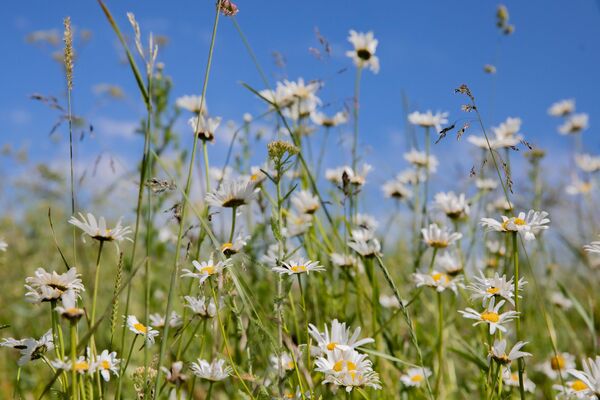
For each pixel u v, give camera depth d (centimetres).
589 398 52
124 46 49
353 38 96
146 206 89
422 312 100
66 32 56
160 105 93
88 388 49
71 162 57
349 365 52
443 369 78
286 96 93
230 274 58
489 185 98
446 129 55
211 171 88
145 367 52
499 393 56
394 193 100
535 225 56
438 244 76
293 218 87
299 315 81
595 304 100
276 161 60
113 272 104
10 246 115
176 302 90
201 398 73
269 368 62
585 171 119
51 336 54
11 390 78
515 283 56
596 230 107
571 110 133
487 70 105
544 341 95
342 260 81
